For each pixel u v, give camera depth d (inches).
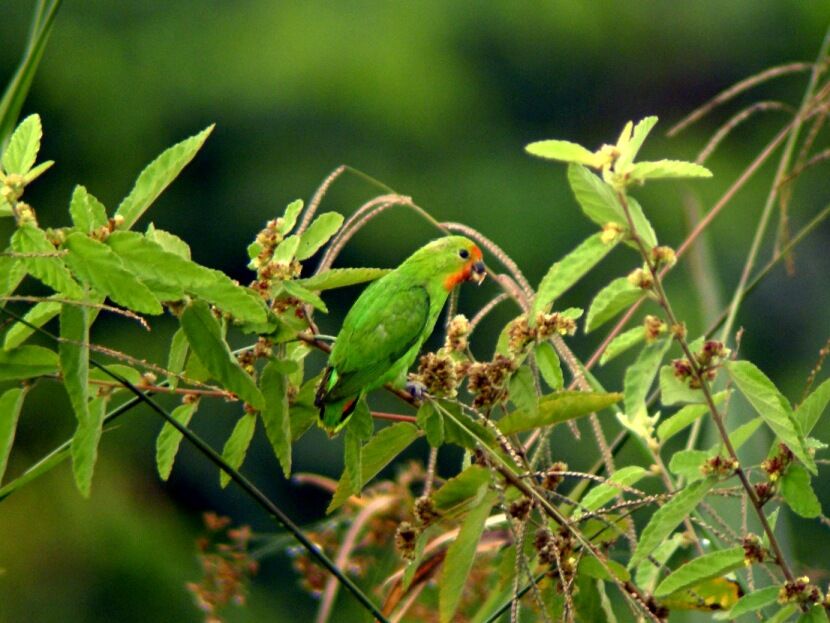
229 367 180.7
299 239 194.9
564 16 932.0
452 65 919.7
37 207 885.8
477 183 897.5
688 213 265.9
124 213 181.6
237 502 696.4
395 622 225.8
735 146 924.6
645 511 331.9
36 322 184.2
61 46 892.0
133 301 169.0
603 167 168.7
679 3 959.6
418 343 247.8
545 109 945.5
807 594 181.8
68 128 890.7
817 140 856.3
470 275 260.5
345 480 206.1
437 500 193.6
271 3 925.2
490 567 245.1
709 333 236.8
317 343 198.8
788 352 776.9
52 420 703.7
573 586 194.2
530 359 200.5
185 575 672.4
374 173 885.8
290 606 562.9
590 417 209.8
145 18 917.8
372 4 911.7
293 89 891.4
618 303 171.5
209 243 878.4
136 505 689.0
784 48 946.1
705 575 185.8
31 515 666.2
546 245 880.3
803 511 183.2
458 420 197.9
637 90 948.6
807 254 805.9
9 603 633.0
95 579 655.1
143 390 193.8
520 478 193.2
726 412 202.8
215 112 895.7
